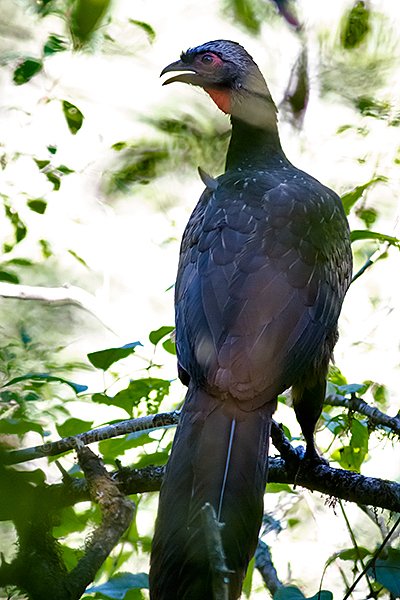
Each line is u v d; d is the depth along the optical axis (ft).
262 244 29.91
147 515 37.86
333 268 31.48
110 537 23.97
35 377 30.81
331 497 32.12
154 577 24.21
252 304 28.50
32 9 40.73
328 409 37.11
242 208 31.07
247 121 35.83
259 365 27.30
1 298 40.16
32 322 40.24
